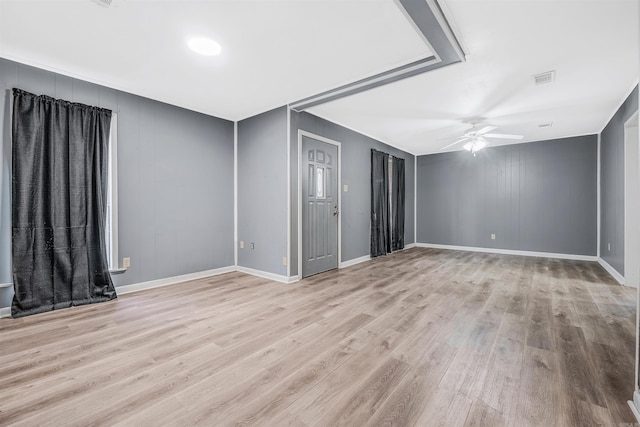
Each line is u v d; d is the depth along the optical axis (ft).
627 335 7.49
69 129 9.61
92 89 10.28
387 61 8.92
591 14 6.62
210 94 11.59
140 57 8.70
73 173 9.68
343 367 6.06
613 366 6.05
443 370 5.95
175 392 5.24
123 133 11.04
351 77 10.02
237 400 5.03
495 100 12.00
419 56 8.59
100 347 6.89
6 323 8.25
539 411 4.74
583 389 5.31
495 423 4.49
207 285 12.26
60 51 8.36
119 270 10.89
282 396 5.14
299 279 13.23
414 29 6.98
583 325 8.15
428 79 10.00
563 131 17.11
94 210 10.11
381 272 14.73
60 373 5.81
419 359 6.38
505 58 8.59
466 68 9.19
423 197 24.21
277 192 13.16
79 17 6.84
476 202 21.80
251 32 7.45
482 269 15.42
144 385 5.44
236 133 14.99
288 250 12.76
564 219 18.63
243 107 13.11
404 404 4.93
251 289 11.68
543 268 15.66
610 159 14.69
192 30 7.36
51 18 6.87
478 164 21.72
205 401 5.01
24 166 8.80
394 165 21.02
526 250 19.88
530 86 10.57
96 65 9.19
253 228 14.23
